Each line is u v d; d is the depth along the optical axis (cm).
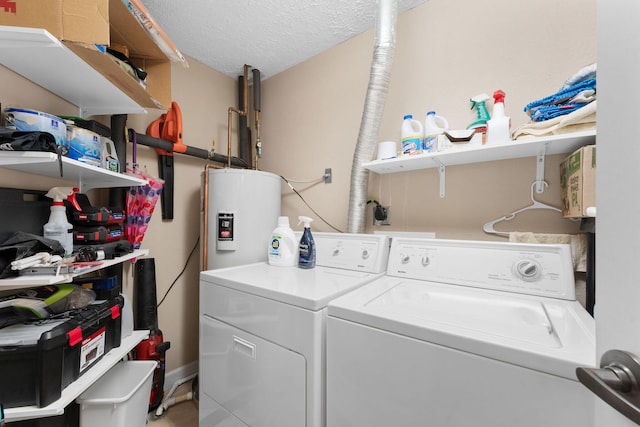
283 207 221
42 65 101
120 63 115
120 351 118
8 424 94
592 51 112
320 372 85
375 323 75
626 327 33
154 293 171
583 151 89
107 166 127
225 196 173
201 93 210
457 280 108
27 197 114
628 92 34
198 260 207
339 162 190
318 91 201
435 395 66
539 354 54
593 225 98
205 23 167
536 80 123
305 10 157
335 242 147
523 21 127
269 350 96
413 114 158
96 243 117
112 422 108
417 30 157
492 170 134
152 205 159
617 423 35
